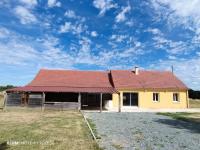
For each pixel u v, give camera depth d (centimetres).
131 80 3931
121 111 3173
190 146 1164
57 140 1219
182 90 3822
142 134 1462
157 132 1553
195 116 2595
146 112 3069
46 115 2484
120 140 1262
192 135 1469
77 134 1394
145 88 3738
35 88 3325
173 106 3778
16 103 3152
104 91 3219
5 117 2245
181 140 1305
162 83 3906
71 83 3709
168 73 4306
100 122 1984
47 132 1445
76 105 3181
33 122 1903
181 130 1656
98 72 4253
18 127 1625
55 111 2994
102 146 1110
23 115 2450
